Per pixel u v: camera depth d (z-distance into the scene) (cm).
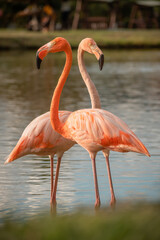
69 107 1808
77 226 502
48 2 5797
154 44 4981
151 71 3178
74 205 842
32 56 4078
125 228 480
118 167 1077
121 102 1934
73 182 975
